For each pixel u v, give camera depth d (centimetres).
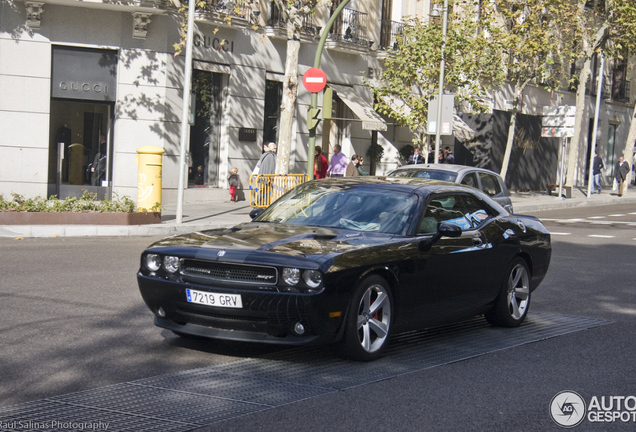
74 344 665
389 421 481
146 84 2172
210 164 2388
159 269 632
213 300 597
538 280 848
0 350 635
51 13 2089
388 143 3102
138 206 1706
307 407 505
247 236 656
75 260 1167
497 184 1480
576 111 3391
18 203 1588
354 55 2889
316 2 1995
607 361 666
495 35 2855
